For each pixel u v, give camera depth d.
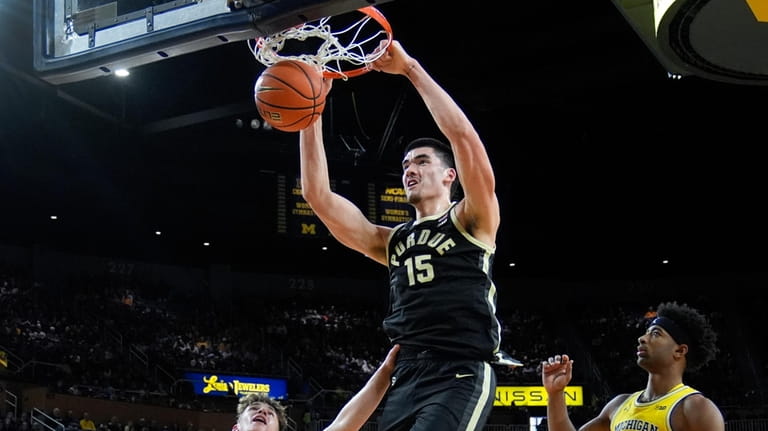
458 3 19.83
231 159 25.14
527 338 31.23
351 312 32.09
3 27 17.66
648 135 26.44
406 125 24.66
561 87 21.73
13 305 24.75
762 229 29.78
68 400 21.38
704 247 31.03
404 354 3.46
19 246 28.45
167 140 24.06
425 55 21.16
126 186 25.44
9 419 19.23
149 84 22.52
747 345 29.69
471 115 25.56
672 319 4.16
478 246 3.45
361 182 23.52
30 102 21.23
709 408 3.94
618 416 4.24
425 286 3.44
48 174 24.08
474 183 3.37
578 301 33.50
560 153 27.50
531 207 29.70
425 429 3.16
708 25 7.10
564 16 19.64
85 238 28.58
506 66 21.89
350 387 27.39
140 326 26.95
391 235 3.71
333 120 24.72
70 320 25.59
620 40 20.66
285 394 26.14
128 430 21.19
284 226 23.97
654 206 29.36
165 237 28.62
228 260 31.16
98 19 4.30
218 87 22.86
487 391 3.29
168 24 4.08
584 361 30.00
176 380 24.70
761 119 25.12
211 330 28.42
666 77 21.00
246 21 3.84
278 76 3.55
